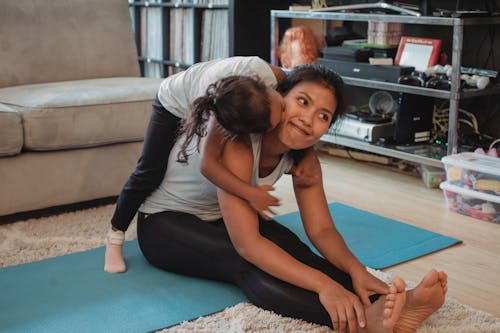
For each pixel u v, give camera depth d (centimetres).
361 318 160
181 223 198
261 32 392
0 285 196
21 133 248
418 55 326
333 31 373
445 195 273
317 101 167
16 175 251
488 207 259
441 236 241
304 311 169
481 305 190
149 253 206
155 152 201
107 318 174
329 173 330
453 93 284
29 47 306
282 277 171
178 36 446
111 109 266
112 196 287
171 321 173
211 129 171
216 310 179
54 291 192
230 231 176
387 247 229
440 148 314
